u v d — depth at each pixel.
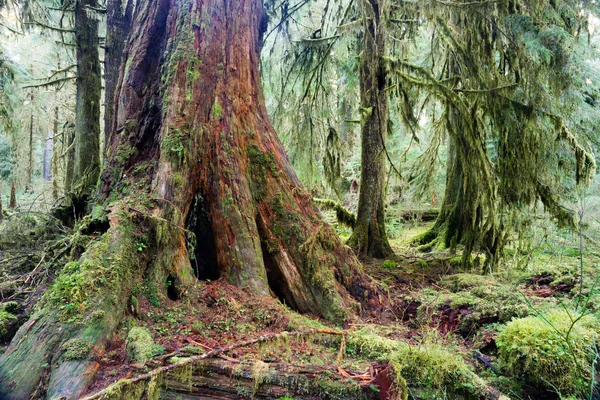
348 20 7.72
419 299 4.21
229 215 3.74
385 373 2.23
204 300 3.34
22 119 11.81
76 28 7.24
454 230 7.50
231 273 3.64
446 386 2.31
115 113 4.20
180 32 3.99
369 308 3.91
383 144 6.57
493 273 5.31
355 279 4.03
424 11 5.84
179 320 3.04
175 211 3.49
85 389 2.21
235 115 4.03
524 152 5.32
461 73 6.13
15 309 3.57
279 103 8.23
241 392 2.25
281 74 8.18
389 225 10.45
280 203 3.96
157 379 2.20
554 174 5.65
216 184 3.80
